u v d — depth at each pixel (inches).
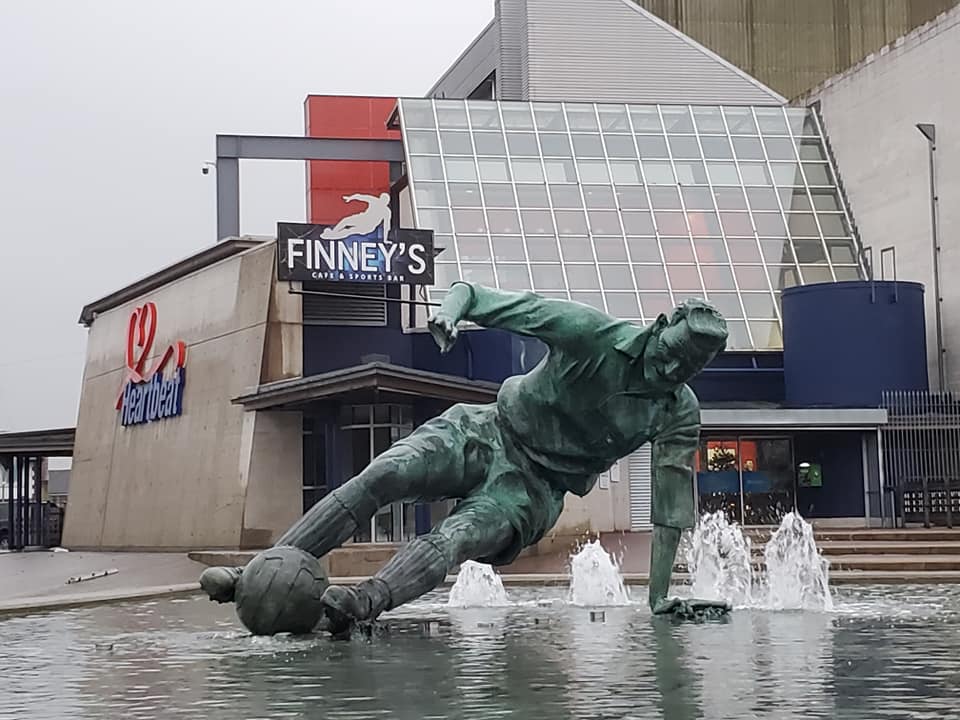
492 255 1765.5
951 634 481.7
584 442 500.4
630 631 499.5
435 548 486.9
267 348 1418.6
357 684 359.3
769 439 1638.8
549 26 2279.8
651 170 1942.7
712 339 470.6
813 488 1628.9
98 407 1891.0
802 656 410.9
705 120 2046.0
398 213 1945.1
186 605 726.5
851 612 598.2
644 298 1761.8
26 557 1530.5
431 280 1443.2
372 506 490.9
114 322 1856.5
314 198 2480.3
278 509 1393.9
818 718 290.8
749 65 2657.5
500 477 506.3
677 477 530.6
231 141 1956.2
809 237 1889.8
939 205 1753.2
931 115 1774.1
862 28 2682.1
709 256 1836.9
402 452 492.7
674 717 293.6
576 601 706.2
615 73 2283.5
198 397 1536.7
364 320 1498.5
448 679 366.0
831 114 2022.6
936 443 1547.7
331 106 2637.8
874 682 349.7
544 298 487.2
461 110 1983.3
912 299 1640.0
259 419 1397.6
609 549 1240.2
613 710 305.6
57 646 489.1
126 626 581.9
